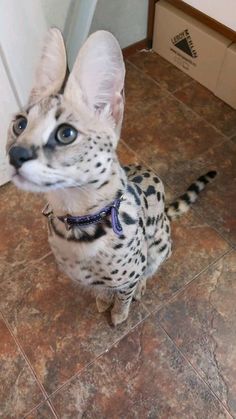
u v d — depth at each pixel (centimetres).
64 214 35
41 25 60
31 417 50
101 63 30
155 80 85
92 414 50
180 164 73
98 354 54
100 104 31
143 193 45
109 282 42
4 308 58
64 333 56
